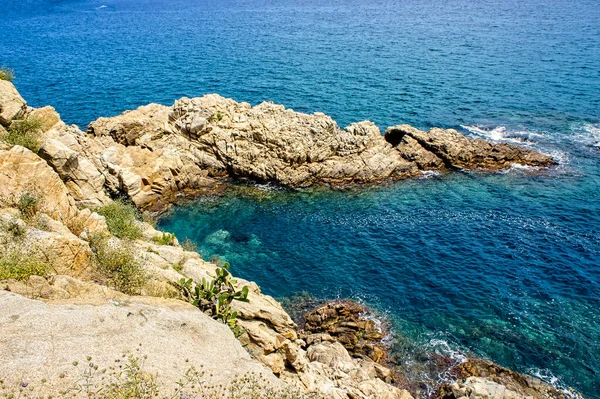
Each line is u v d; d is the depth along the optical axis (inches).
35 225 756.0
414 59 3956.7
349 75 3526.1
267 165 1979.6
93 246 812.6
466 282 1355.8
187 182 1934.1
